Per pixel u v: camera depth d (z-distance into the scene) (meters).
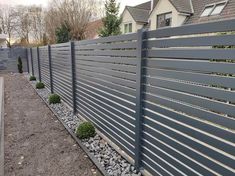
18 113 6.11
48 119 5.56
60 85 7.10
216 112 1.85
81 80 5.14
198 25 1.93
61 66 6.70
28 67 16.58
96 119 4.46
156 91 2.54
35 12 36.69
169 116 2.37
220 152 1.82
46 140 4.24
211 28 1.82
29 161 3.45
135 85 2.93
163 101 2.44
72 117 5.60
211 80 1.85
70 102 6.16
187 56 2.05
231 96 1.69
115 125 3.66
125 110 3.28
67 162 3.41
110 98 3.75
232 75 1.73
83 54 4.83
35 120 5.49
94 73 4.33
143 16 17.81
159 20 14.84
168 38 2.27
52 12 27.27
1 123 5.26
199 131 2.00
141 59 2.72
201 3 12.99
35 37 37.47
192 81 2.04
